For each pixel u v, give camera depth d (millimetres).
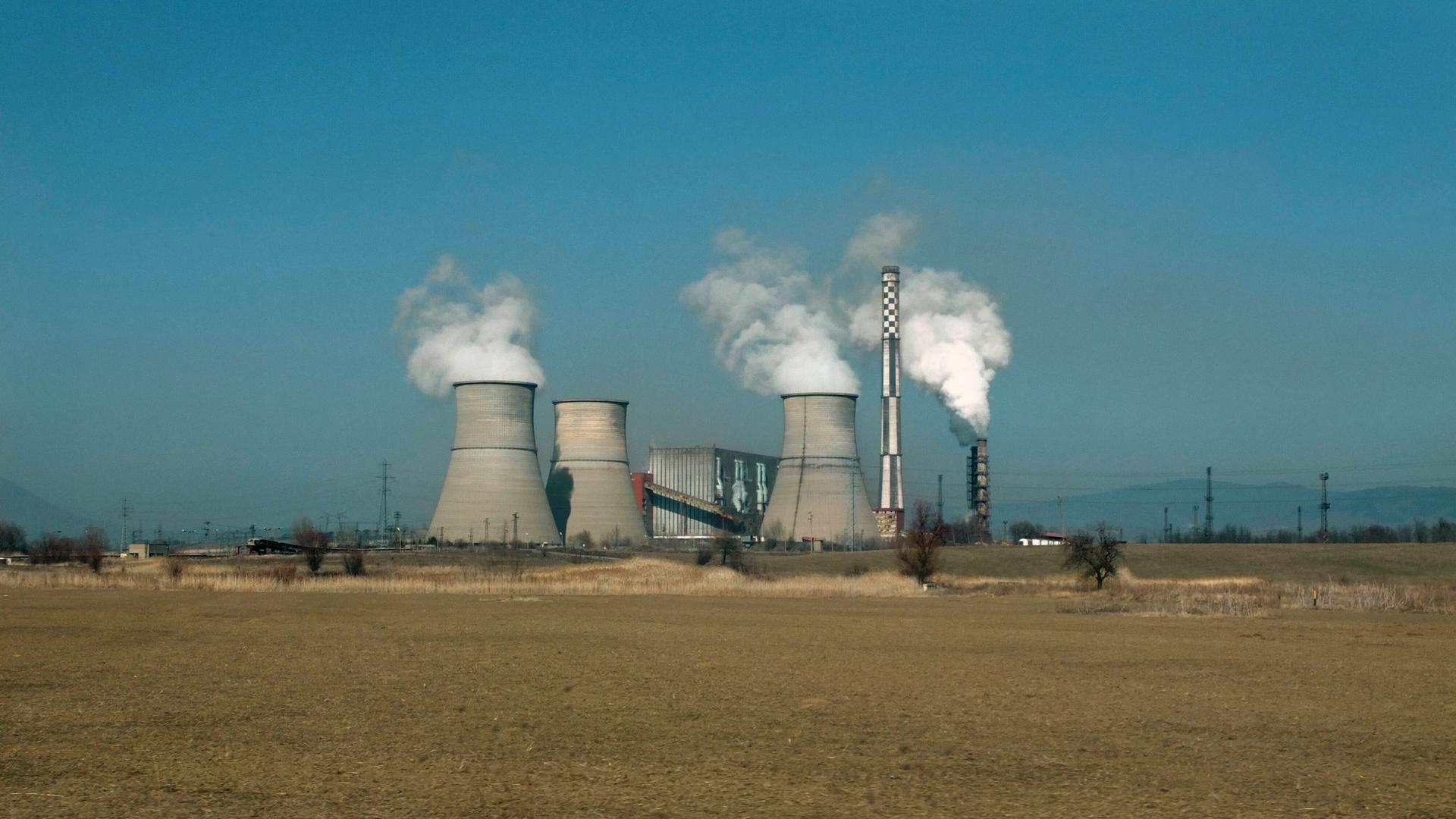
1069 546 109750
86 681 32719
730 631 49312
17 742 23516
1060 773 20938
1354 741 24109
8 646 42344
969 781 20234
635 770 21047
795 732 24844
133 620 54688
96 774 20641
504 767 21281
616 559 137625
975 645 43594
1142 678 33844
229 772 20828
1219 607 63688
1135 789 19688
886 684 32344
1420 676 34625
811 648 42250
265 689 31234
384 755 22359
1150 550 124875
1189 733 24953
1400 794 19469
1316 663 37844
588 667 36250
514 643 43688
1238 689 31547
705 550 125812
